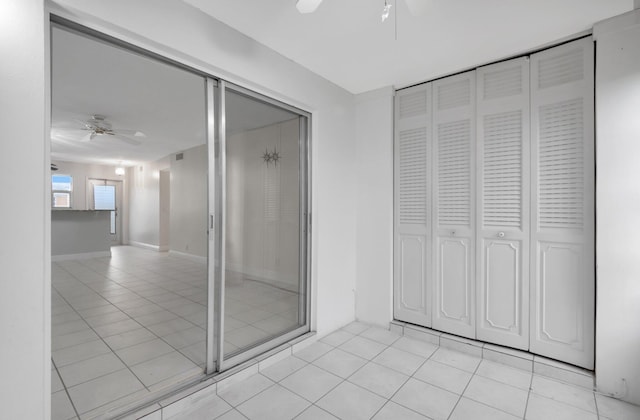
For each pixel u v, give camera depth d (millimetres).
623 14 1911
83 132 4879
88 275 4949
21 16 1260
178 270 5211
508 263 2461
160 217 7512
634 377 1919
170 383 1963
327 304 2938
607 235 1982
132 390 1897
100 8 1476
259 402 1928
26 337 1278
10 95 1236
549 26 2047
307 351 2609
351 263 3236
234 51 2088
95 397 1828
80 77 2943
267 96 2463
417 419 1784
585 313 2145
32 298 1294
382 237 3105
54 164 7805
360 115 3254
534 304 2350
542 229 2314
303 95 2637
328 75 2818
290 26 2068
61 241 6223
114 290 4105
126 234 8953
